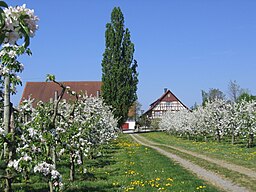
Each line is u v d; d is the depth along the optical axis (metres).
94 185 11.45
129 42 52.72
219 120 33.34
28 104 8.41
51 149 8.45
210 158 20.25
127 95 51.41
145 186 11.60
